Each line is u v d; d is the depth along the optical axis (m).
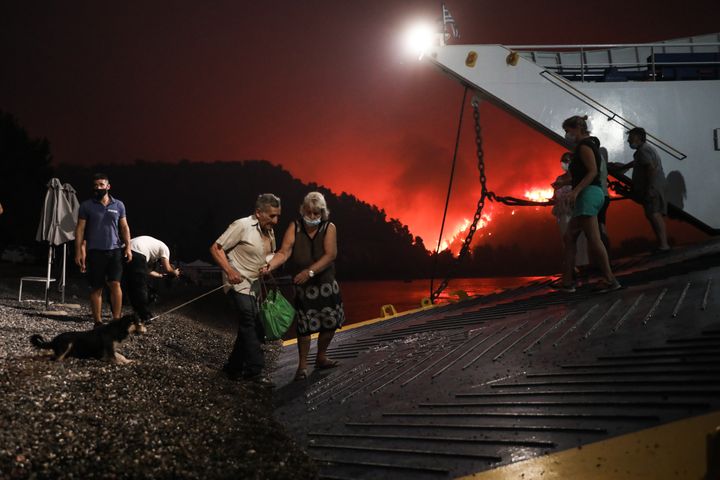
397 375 5.49
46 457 3.26
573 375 4.19
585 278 8.96
